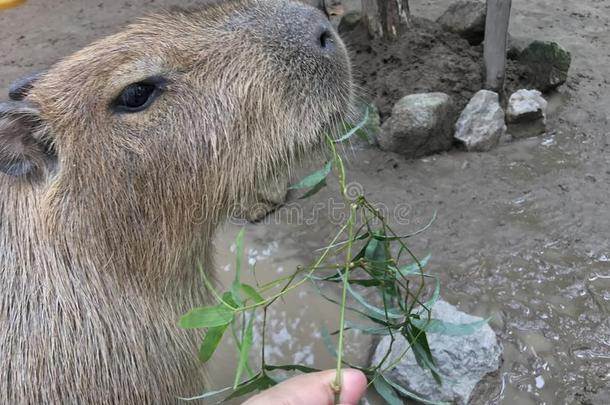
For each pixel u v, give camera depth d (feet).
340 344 0.98
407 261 2.18
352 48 3.16
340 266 1.14
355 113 1.55
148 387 1.36
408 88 2.89
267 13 1.40
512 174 2.57
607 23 3.67
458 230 2.30
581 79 3.13
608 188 2.45
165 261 1.35
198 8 1.45
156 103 1.29
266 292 2.15
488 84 2.84
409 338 1.25
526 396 1.73
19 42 3.93
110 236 1.29
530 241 2.23
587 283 2.06
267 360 1.94
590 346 1.85
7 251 1.30
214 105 1.31
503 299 2.02
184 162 1.30
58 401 1.27
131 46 1.30
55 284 1.28
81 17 4.20
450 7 3.18
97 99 1.27
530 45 2.98
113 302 1.31
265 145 1.35
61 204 1.28
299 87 1.36
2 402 1.24
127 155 1.27
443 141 2.71
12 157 1.25
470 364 1.77
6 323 1.27
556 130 2.80
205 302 1.54
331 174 2.62
